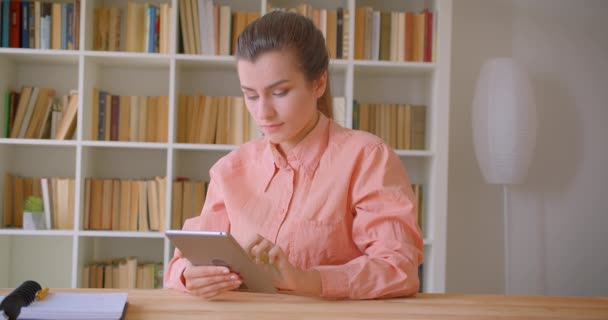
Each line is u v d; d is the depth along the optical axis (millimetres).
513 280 3346
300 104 1254
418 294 1260
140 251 3248
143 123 3025
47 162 3203
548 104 3371
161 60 2973
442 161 2924
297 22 1278
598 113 3383
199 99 3029
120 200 2979
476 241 3320
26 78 3189
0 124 2949
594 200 3379
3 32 2924
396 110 3078
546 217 3359
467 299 1210
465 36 3330
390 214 1293
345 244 1363
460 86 3316
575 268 3367
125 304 1057
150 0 3244
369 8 3004
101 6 3186
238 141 3016
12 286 3184
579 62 3373
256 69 1223
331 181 1356
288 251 1353
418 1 3299
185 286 1261
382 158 1349
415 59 3000
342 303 1146
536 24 3357
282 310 1077
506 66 2936
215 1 3244
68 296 1088
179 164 3213
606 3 3373
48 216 2934
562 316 1068
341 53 2959
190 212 2980
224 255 1083
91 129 3002
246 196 1422
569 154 3379
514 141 2889
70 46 2934
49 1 3156
